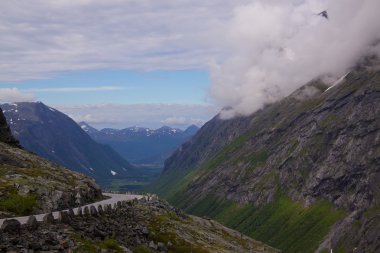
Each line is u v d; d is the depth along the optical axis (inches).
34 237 1204.5
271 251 3727.9
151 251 1806.1
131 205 2827.3
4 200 2154.3
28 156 3511.3
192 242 2484.0
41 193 2413.9
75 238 1330.0
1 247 1066.7
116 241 1573.6
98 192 3233.3
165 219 2832.2
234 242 3430.1
